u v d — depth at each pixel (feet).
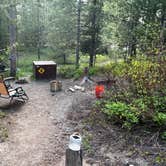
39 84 46.03
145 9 44.24
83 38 65.16
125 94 28.63
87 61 93.76
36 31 105.60
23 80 46.88
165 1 41.24
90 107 30.68
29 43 108.78
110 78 41.88
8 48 39.88
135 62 28.86
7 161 19.03
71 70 55.16
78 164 13.17
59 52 93.61
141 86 27.53
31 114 29.19
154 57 28.35
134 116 23.93
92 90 39.70
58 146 21.45
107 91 34.27
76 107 31.17
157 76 26.89
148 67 27.55
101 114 27.61
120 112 24.98
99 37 64.85
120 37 51.57
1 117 27.17
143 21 45.80
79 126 25.48
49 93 38.91
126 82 30.71
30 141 22.31
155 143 21.40
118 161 19.01
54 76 50.65
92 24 62.28
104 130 24.17
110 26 56.85
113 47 60.85
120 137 22.70
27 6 98.02
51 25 93.20
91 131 24.20
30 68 77.10
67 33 85.46
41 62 52.11
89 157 19.60
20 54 106.01
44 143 22.00
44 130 24.75
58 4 82.53
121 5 49.06
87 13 61.93
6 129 24.35
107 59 89.51
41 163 18.88
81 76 50.65
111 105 26.45
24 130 24.62
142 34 43.55
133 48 49.16
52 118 28.02
